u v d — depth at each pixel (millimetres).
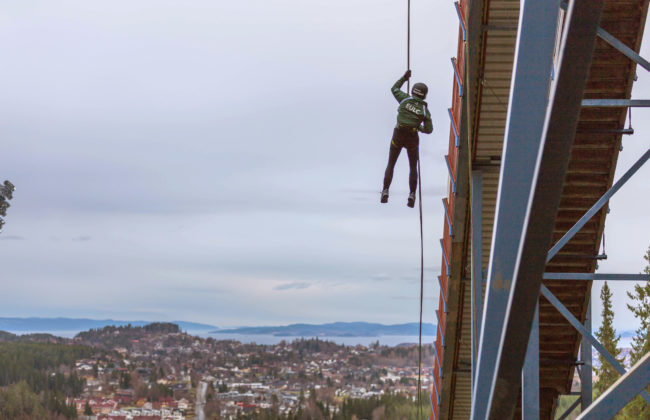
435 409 23984
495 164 15039
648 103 10219
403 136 13352
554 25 7016
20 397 104875
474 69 13320
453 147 15859
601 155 13828
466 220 16266
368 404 113750
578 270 15727
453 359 20203
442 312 19734
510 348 6453
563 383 18000
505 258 7559
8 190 48969
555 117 5238
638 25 12328
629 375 7867
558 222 15023
